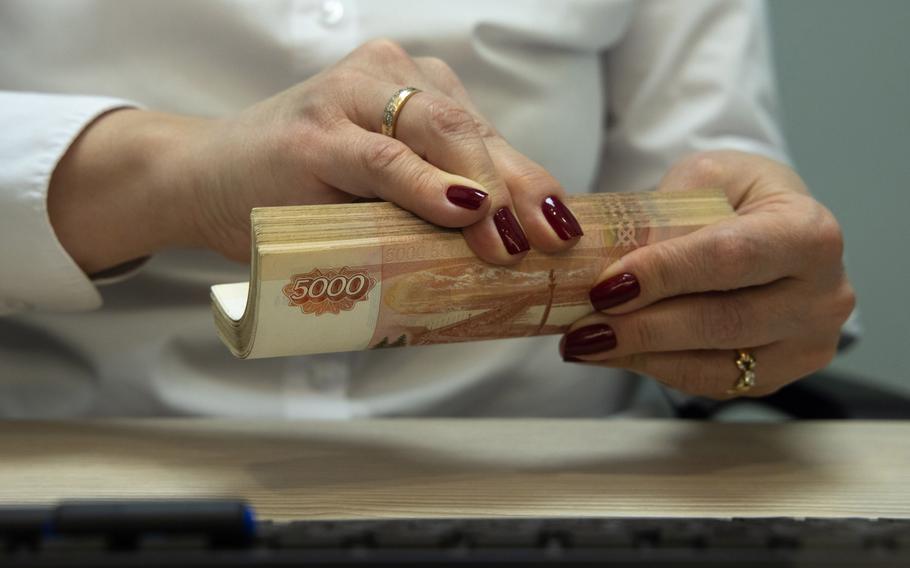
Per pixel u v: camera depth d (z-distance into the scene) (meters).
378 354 0.88
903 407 0.84
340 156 0.53
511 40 0.86
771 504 0.53
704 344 0.60
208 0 0.79
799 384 0.90
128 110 0.69
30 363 0.84
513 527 0.36
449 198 0.50
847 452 0.65
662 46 0.99
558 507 0.51
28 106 0.67
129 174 0.64
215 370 0.85
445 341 0.55
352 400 0.86
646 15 0.99
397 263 0.49
